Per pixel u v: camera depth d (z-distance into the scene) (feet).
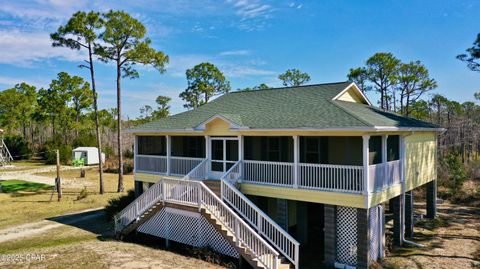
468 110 181.47
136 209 56.54
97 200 92.02
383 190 46.93
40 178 134.10
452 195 86.48
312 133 46.24
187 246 50.78
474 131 140.77
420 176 62.44
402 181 53.88
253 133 52.19
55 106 208.33
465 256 48.39
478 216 71.00
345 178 44.55
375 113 57.72
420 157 62.75
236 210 47.83
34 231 63.52
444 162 99.25
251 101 69.67
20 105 228.43
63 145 198.80
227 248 46.37
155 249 50.90
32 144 237.86
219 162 59.67
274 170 50.60
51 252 48.96
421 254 49.37
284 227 49.57
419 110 153.07
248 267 43.65
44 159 201.98
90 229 64.59
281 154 55.52
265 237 44.78
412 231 57.41
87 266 42.29
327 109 51.85
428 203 69.77
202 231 48.98
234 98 76.33
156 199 53.47
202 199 48.08
